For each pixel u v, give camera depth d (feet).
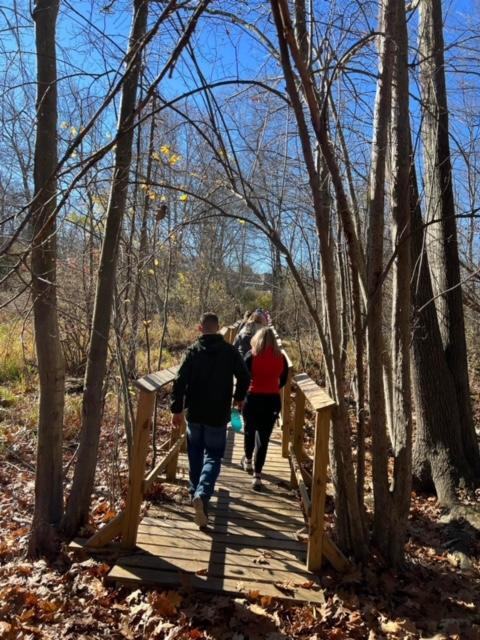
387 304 31.53
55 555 14.52
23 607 12.26
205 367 16.01
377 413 14.87
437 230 23.75
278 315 54.13
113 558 14.16
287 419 23.34
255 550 14.83
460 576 15.75
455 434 22.27
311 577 13.73
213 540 15.23
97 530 15.53
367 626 12.38
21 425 28.12
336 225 19.21
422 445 22.85
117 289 19.62
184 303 65.16
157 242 22.03
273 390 19.48
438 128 22.39
